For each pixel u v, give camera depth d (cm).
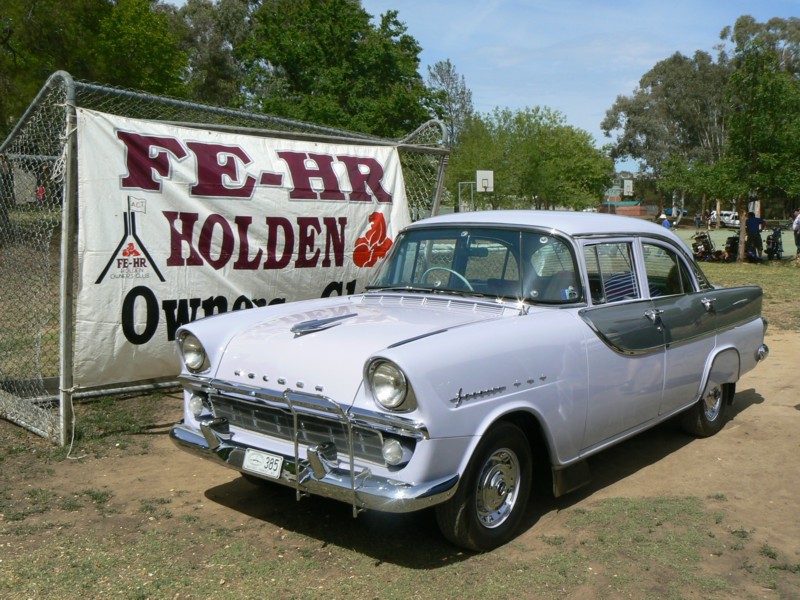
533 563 363
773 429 593
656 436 581
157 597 329
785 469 502
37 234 607
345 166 702
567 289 432
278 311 458
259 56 2745
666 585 342
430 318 408
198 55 5291
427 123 787
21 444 533
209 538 390
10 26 2195
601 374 428
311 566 360
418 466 332
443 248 475
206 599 329
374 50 2683
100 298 541
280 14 2820
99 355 545
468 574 352
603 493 462
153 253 567
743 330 586
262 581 345
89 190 532
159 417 602
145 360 571
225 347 412
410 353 337
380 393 336
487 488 372
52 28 2212
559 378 399
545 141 4219
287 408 364
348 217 699
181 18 5269
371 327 393
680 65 6869
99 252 538
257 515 422
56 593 331
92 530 398
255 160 636
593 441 434
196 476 483
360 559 368
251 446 386
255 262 633
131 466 497
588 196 4488
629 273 480
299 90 2730
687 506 433
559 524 411
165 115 745
